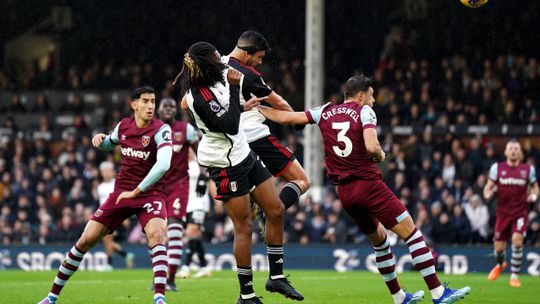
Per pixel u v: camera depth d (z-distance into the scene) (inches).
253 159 510.0
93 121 1710.1
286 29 1712.6
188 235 873.5
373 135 511.2
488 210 1195.3
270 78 1676.9
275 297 657.6
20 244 1175.0
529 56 1631.4
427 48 1657.2
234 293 693.3
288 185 558.9
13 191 1433.3
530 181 865.5
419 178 1317.7
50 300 543.5
